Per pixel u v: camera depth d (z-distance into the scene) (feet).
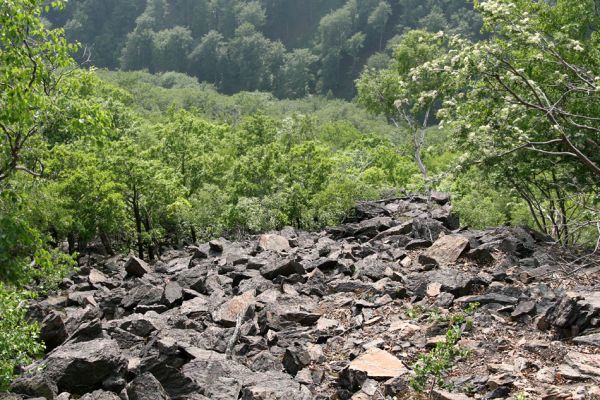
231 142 190.60
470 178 77.25
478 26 566.77
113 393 36.76
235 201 126.62
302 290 60.49
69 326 55.57
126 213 120.67
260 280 63.87
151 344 46.06
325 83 619.67
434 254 64.69
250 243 88.74
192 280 67.67
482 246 64.85
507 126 52.29
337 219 104.83
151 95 405.59
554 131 58.75
